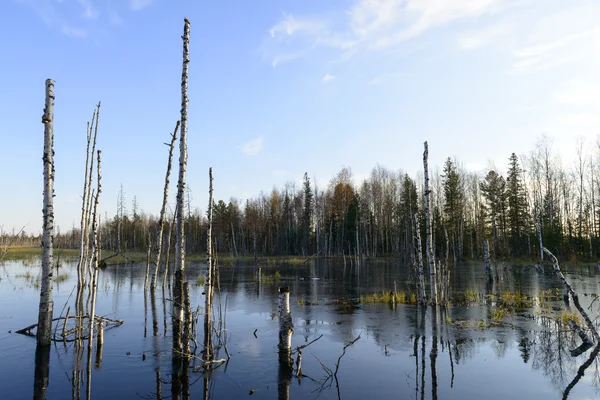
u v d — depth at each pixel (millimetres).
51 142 10250
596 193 46781
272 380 7883
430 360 9023
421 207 59094
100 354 9664
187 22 11297
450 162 51625
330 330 11961
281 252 67438
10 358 9258
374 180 66000
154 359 9273
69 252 57719
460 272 31500
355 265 42094
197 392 7324
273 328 12367
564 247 39719
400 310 15109
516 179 47719
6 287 22062
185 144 11211
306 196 68000
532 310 14648
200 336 11430
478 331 11586
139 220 67062
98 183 10820
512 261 41312
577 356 9141
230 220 69688
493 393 7109
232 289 21703
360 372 8266
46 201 10227
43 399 7008
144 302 17328
